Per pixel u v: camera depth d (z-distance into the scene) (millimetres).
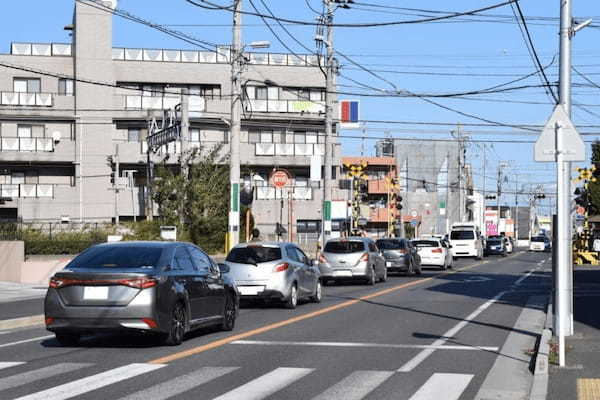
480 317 22625
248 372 13320
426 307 25734
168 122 54969
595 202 67375
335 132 75000
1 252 40312
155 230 47375
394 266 45094
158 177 51312
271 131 74188
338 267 37094
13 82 67688
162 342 16469
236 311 19906
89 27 67938
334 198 74438
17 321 21359
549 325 20141
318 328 19812
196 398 11133
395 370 13648
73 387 11867
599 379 12570
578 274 46500
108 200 67438
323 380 12641
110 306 15570
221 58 72312
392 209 86500
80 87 67438
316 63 73938
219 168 51281
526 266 60906
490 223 132625
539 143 14859
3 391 11531
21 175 68062
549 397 11172
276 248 25719
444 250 54844
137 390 11672
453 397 11406
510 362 14609
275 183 46438
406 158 129500
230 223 38188
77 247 43281
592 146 73750
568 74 17984
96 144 67500
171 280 16312
